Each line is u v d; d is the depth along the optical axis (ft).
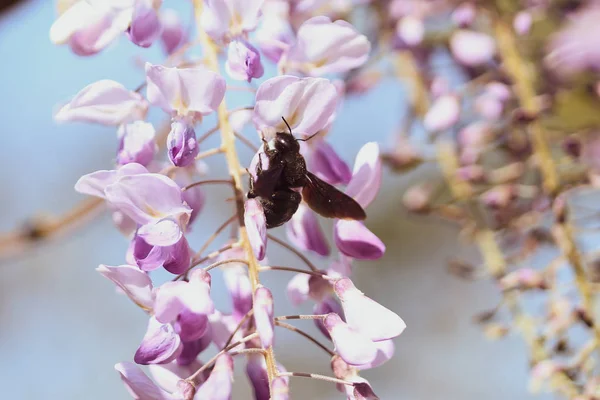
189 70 1.41
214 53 1.47
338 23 1.47
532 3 1.81
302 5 1.55
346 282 1.42
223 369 1.37
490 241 1.77
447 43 1.90
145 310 1.42
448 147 1.85
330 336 1.40
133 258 1.42
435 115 1.84
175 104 1.42
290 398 1.36
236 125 1.54
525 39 1.81
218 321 1.45
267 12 1.54
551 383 1.62
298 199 1.49
